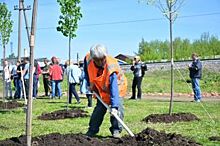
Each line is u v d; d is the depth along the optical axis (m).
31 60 7.12
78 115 15.31
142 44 92.31
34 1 7.06
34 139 8.52
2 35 25.75
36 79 25.78
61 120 14.42
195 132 11.04
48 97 27.03
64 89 35.06
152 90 32.62
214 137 10.10
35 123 13.62
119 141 8.67
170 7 13.71
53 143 8.23
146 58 89.31
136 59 24.78
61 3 16.95
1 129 12.38
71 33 17.30
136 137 8.78
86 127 12.46
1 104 19.81
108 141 8.74
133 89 24.89
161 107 18.75
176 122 13.12
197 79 22.09
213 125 12.35
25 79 24.67
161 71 47.16
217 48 76.69
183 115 13.59
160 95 29.11
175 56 79.44
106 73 8.97
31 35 7.07
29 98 7.25
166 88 32.81
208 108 18.03
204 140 9.83
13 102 20.55
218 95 28.30
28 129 7.32
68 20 17.14
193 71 22.06
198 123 12.80
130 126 12.37
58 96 26.02
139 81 24.62
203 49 77.69
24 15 10.15
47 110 17.94
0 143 8.43
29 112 7.29
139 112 16.62
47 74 27.86
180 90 31.80
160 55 89.44
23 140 8.58
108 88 9.08
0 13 26.11
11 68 27.77
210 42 77.94
